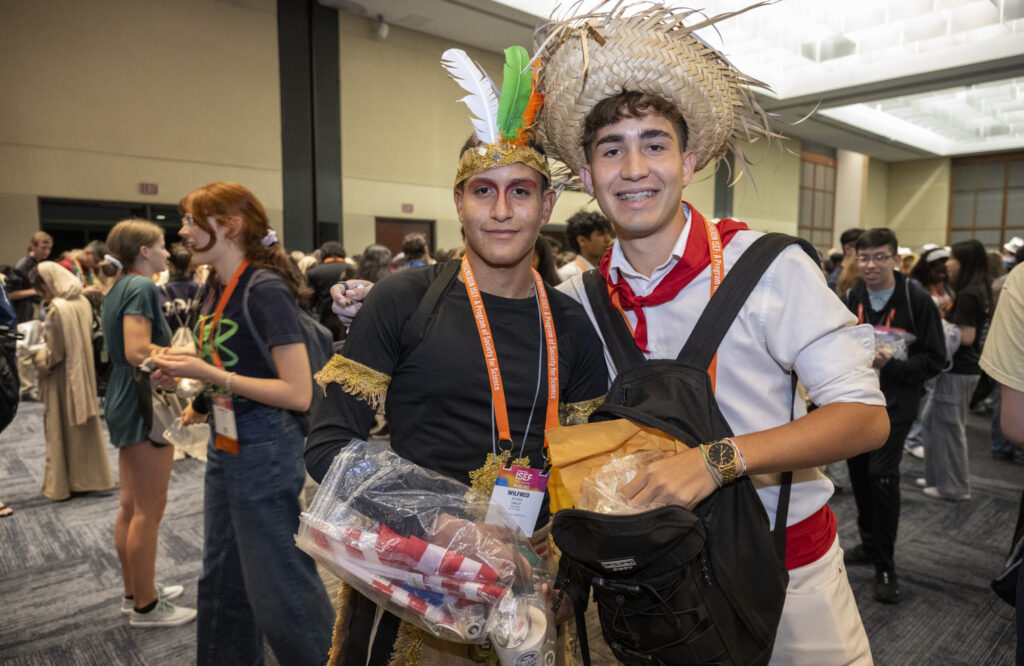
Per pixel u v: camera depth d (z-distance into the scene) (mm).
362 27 7926
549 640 846
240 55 7051
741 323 899
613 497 741
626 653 807
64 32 5984
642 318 965
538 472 944
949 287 4328
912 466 4020
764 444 764
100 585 2494
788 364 874
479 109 949
